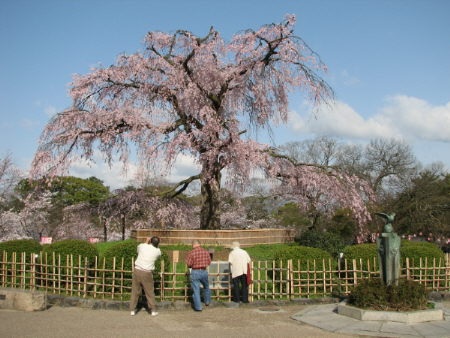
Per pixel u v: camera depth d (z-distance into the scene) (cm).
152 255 805
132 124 1485
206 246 1426
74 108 1559
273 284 912
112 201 1894
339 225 2266
